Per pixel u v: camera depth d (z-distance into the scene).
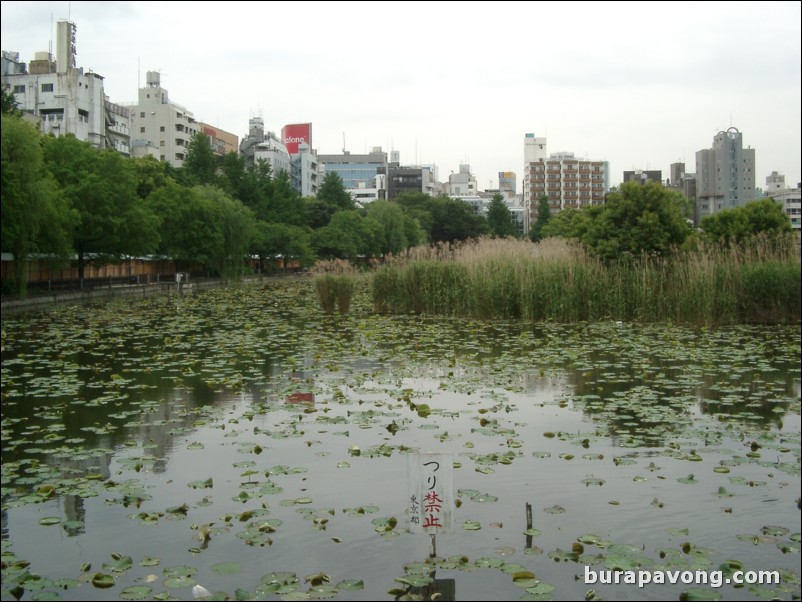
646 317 21.41
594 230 26.66
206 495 6.78
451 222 98.44
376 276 25.66
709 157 90.19
